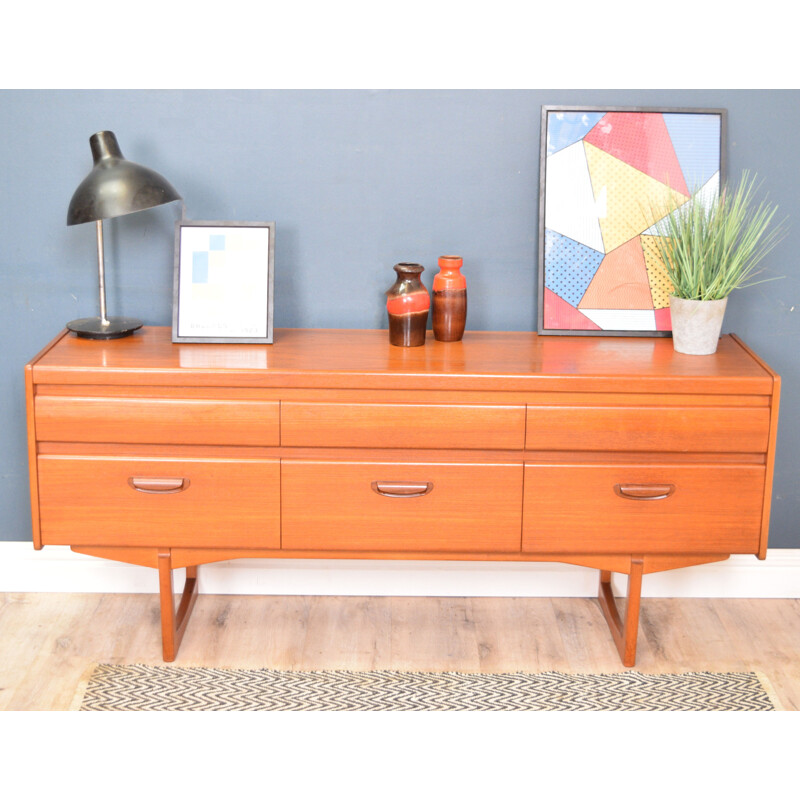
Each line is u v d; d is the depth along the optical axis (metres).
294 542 2.41
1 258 2.64
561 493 2.36
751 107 2.56
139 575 2.84
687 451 2.34
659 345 2.56
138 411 2.34
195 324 2.52
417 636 2.66
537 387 2.30
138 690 2.43
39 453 2.37
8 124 2.55
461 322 2.54
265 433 2.34
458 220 2.63
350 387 2.31
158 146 2.57
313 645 2.61
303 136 2.57
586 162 2.58
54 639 2.62
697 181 2.58
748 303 2.66
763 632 2.70
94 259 2.64
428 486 2.36
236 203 2.62
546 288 2.62
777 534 2.83
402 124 2.56
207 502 2.38
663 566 2.44
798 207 2.61
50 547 2.82
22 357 2.71
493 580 2.83
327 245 2.64
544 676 2.50
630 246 2.60
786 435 2.75
